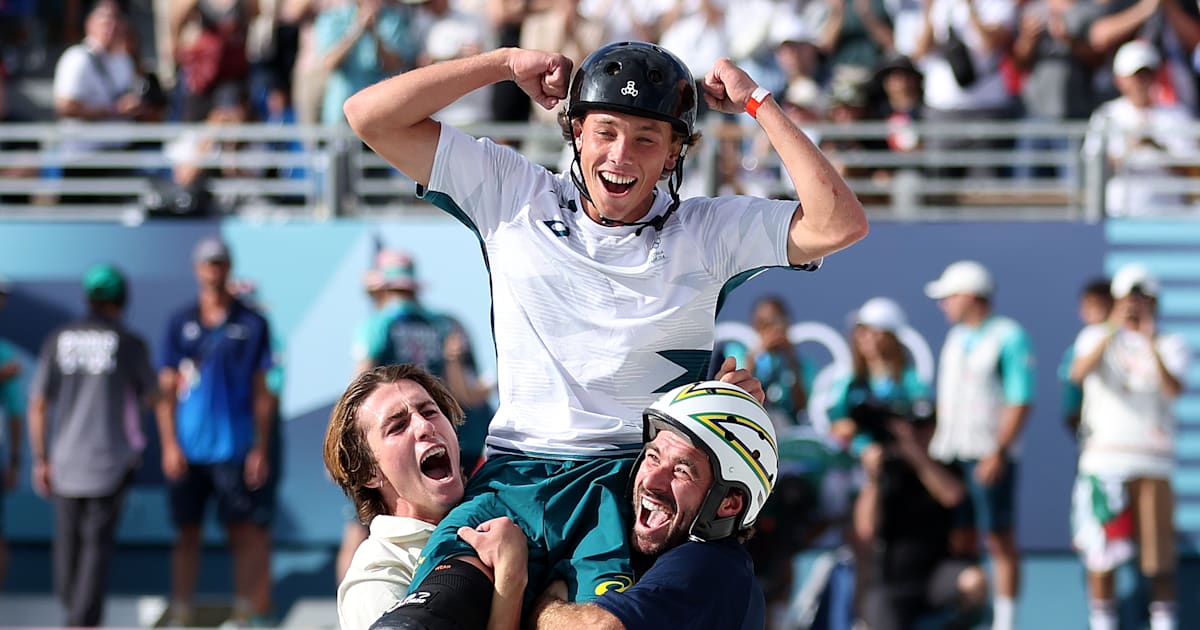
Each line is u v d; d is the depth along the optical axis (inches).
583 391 457.4
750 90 453.1
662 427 446.9
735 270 461.7
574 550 447.5
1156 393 1243.8
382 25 1472.7
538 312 458.0
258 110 1557.6
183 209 1419.8
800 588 1295.5
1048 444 1380.4
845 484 1149.1
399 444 487.5
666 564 438.9
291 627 1285.7
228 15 1562.5
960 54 1432.1
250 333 1266.0
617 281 454.3
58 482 1226.0
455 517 448.8
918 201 1444.4
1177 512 1376.7
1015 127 1378.0
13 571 1374.3
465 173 464.8
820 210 439.8
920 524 1123.3
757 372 1259.8
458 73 455.5
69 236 1413.6
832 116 1430.9
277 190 1450.5
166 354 1264.8
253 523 1263.5
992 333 1264.8
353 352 1391.5
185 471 1258.6
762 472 446.3
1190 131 1368.1
